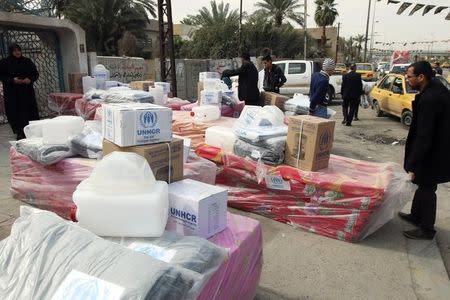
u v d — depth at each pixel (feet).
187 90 51.96
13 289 4.83
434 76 11.31
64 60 31.91
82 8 81.00
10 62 21.71
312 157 12.12
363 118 38.96
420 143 11.07
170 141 9.17
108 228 6.40
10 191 13.96
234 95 22.38
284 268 10.28
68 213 11.90
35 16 27.07
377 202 11.03
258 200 13.39
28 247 5.26
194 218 7.22
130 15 87.15
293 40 107.65
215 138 14.58
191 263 5.58
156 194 6.32
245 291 7.75
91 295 4.37
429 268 10.55
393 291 9.46
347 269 10.34
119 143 8.43
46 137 12.00
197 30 102.37
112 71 38.73
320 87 19.12
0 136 24.08
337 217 11.76
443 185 17.98
